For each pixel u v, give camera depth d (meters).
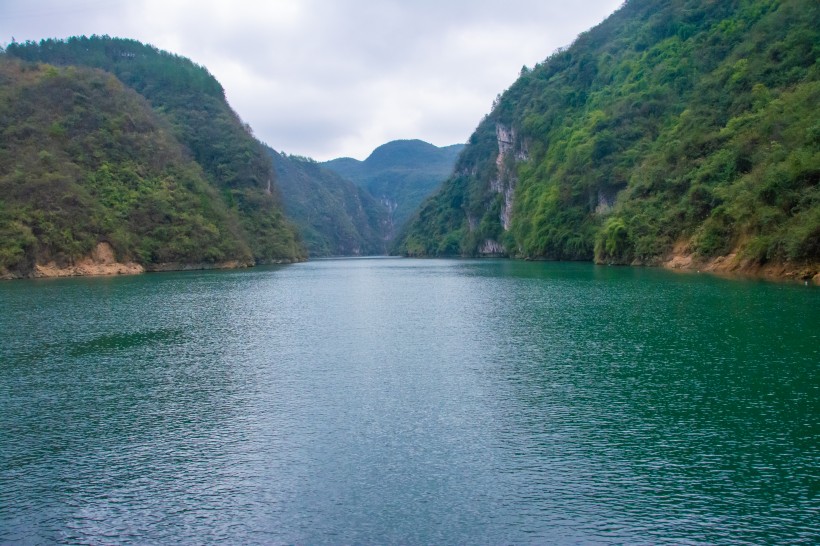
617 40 146.62
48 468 13.59
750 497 11.60
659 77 108.81
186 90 165.00
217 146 150.38
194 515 11.38
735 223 56.69
